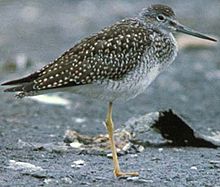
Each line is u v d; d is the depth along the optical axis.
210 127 16.30
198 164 12.87
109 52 12.22
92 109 17.89
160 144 14.18
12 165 12.39
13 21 26.48
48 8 28.12
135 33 12.42
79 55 12.24
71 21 26.64
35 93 12.16
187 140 14.30
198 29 25.22
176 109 18.00
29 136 14.78
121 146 13.73
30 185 11.39
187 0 29.17
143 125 14.51
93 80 12.16
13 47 23.64
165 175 12.13
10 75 20.80
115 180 11.79
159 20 12.77
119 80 12.25
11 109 17.62
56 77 12.09
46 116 17.09
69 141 14.09
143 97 19.03
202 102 18.73
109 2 29.00
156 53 12.51
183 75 21.02
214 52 23.23
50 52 23.17
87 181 11.68
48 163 12.70
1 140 14.29
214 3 28.75
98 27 25.94
